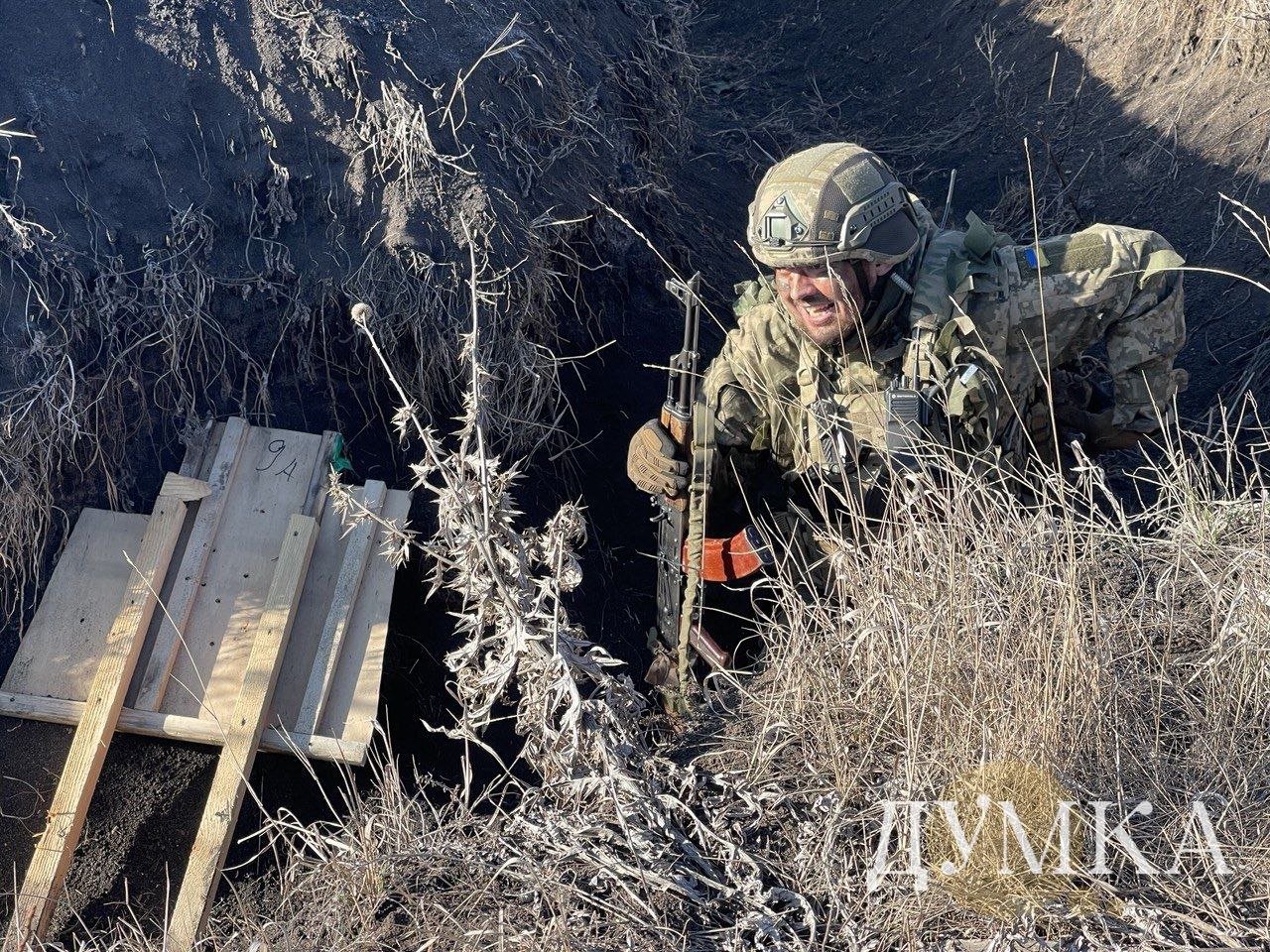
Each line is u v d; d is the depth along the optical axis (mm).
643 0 5484
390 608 3041
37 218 3260
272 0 3660
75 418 3148
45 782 2818
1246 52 4504
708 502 3193
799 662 2549
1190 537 2670
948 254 3021
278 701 2924
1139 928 1941
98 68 3453
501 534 2369
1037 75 5523
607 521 3768
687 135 5492
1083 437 3391
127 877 2703
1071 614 2180
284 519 3156
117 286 3297
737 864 2240
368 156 3559
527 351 3592
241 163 3494
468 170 3641
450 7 4000
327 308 3455
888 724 2400
